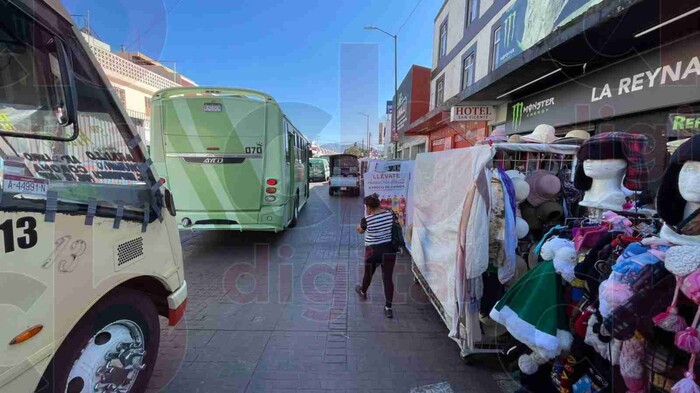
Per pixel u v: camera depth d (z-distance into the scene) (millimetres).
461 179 3105
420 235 4570
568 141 3701
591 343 2107
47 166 1812
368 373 2965
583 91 7230
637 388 1810
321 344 3438
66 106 1914
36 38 1847
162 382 2811
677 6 4219
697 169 1534
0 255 1521
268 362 3115
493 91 9359
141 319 2510
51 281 1755
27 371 1644
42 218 1715
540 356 2381
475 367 3059
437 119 15359
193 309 4250
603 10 4660
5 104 1758
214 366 3043
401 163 7910
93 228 2025
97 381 2152
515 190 2992
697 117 4840
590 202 2645
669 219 1712
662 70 5312
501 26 10547
